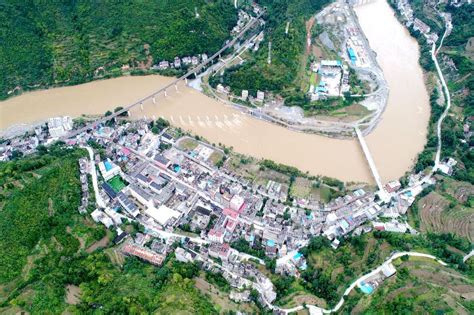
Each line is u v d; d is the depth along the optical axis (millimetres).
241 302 175250
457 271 190500
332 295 182125
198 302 167625
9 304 165000
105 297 168875
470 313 164375
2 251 182625
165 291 171500
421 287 178000
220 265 192625
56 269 180500
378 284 185625
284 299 182375
